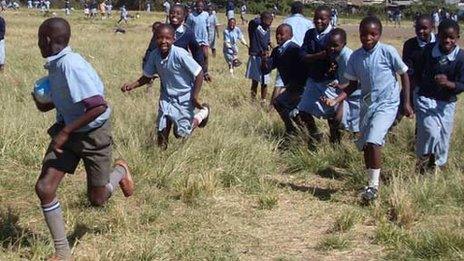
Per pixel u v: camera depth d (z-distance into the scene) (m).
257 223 6.34
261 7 70.25
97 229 5.93
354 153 8.16
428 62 7.62
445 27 7.45
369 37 6.88
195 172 7.43
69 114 5.12
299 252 5.72
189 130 7.94
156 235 5.89
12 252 5.38
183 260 5.47
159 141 7.96
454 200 6.96
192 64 7.68
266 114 10.17
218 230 6.11
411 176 7.59
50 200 5.11
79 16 55.66
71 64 4.89
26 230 5.81
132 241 5.73
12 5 68.25
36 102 5.27
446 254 5.57
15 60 17.44
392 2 87.31
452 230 6.01
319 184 7.64
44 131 8.38
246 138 8.67
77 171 7.36
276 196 6.98
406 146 8.48
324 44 8.46
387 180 7.54
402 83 7.02
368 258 5.62
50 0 74.81
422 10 74.44
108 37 29.52
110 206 6.39
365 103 7.01
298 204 6.91
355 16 74.31
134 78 14.73
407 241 5.84
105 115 5.11
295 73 8.94
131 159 7.44
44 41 4.95
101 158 5.22
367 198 6.80
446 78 7.49
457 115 10.05
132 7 74.06
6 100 10.23
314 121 8.97
